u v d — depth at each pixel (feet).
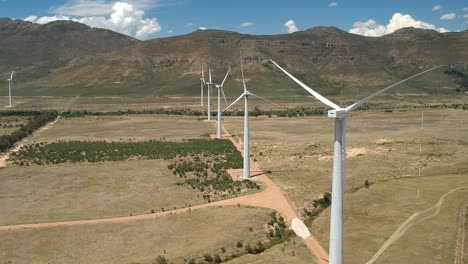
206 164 390.83
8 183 338.13
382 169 366.43
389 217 260.42
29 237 235.20
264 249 222.28
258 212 263.08
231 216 257.75
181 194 307.99
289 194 303.07
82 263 206.69
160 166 386.93
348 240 231.71
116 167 384.47
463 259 206.59
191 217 259.80
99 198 301.22
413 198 290.35
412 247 220.43
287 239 234.17
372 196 298.35
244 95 335.67
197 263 205.36
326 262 206.18
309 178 341.21
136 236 235.81
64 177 353.72
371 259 209.87
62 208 281.54
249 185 322.96
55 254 216.54
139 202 292.40
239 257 212.84
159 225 250.16
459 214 260.01
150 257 209.05
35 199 299.79
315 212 272.92
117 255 214.07
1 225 252.62
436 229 240.12
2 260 210.79
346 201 291.79
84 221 258.78
